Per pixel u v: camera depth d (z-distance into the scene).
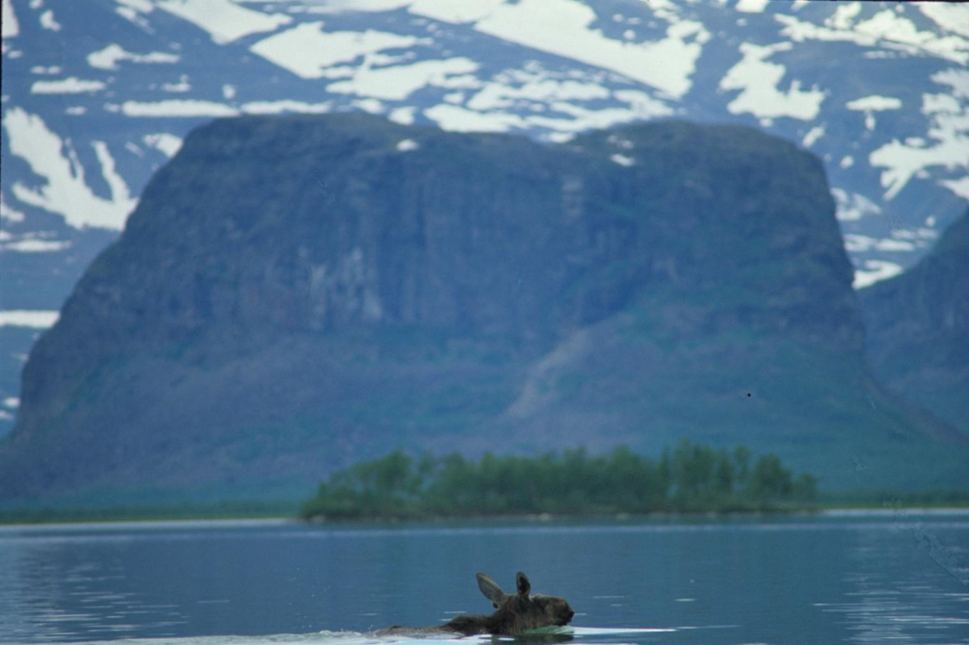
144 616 152.12
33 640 126.19
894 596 165.12
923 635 121.12
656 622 133.75
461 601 168.12
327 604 165.62
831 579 199.12
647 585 190.50
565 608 116.00
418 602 166.88
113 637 128.38
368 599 173.25
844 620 135.25
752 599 162.62
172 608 163.62
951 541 158.12
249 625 139.88
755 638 119.19
